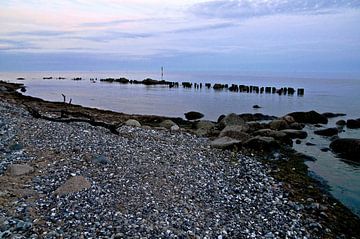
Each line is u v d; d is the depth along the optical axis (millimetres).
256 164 19609
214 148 22719
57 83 136250
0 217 9805
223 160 19688
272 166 19703
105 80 157625
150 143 21359
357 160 22094
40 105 43312
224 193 14164
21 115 26500
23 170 13469
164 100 67250
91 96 74750
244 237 10422
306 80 197625
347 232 11859
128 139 21656
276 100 68938
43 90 91562
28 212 10352
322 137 30234
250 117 41219
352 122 36594
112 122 31625
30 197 11445
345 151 23609
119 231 9719
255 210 12773
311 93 89375
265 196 14367
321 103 63375
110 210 11023
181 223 10695
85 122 26031
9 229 9273
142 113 47844
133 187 13281
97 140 19469
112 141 19844
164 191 13344
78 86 115250
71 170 14219
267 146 23594
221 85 105688
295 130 31078
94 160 15516
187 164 17609
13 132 18953
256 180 16500
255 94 84125
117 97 73062
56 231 9422
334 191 16234
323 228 11867
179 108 54344
